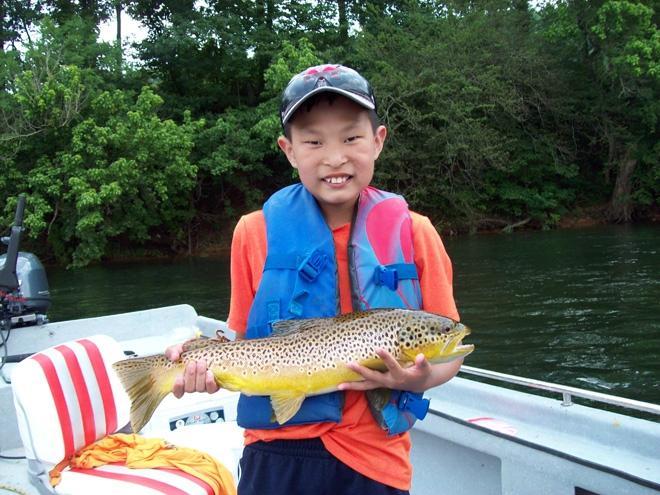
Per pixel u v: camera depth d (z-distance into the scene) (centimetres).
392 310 172
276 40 2531
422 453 346
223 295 1503
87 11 2709
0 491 330
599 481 255
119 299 1507
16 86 2061
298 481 175
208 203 2550
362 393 175
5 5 2652
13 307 493
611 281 1359
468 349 173
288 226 184
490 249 2056
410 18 2616
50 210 1955
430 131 2336
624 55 2378
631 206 2688
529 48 2558
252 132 2350
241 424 183
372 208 185
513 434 292
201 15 2539
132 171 1977
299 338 174
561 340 929
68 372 300
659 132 2638
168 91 2605
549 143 2625
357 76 177
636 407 256
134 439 309
